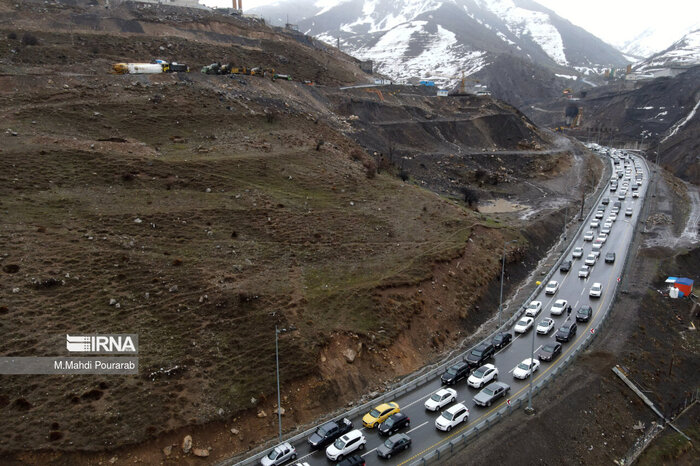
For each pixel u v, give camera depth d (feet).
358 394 138.10
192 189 212.23
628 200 342.85
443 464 107.65
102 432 107.86
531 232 265.34
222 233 187.73
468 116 504.84
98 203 186.80
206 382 125.08
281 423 123.13
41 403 111.04
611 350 163.73
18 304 132.46
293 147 278.87
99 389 116.78
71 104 256.73
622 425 139.13
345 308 160.35
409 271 185.78
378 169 302.25
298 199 225.76
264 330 143.43
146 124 260.01
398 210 240.32
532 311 182.80
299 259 182.50
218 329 141.28
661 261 239.30
